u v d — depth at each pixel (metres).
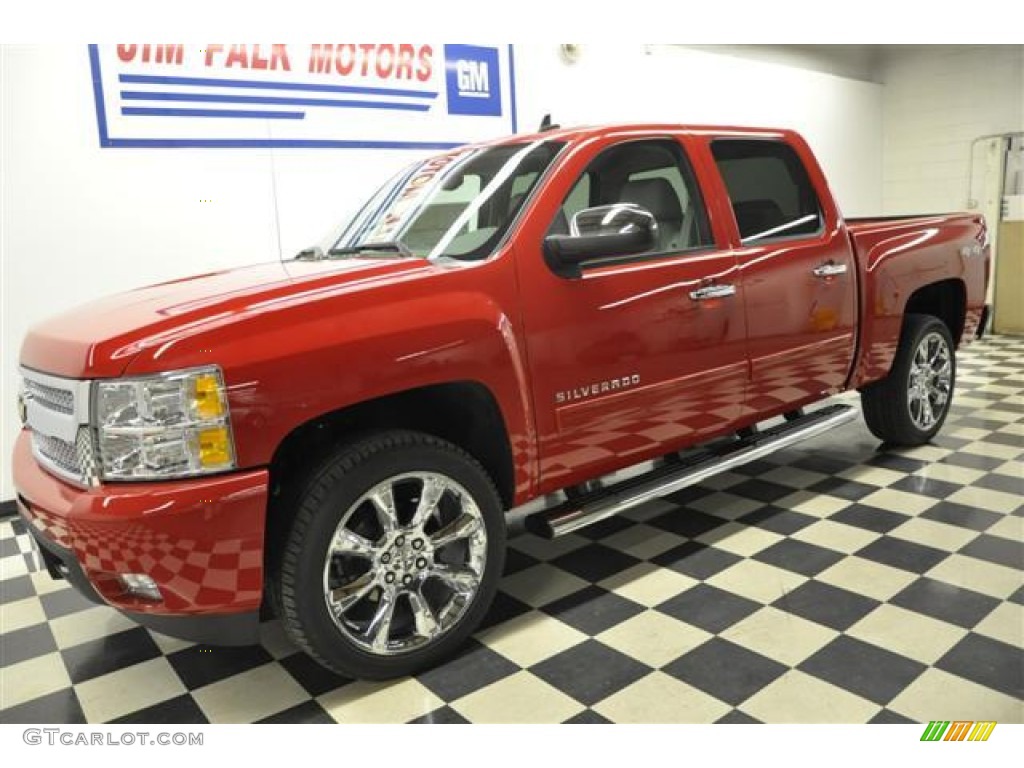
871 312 3.54
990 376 5.81
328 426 2.27
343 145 4.98
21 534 3.77
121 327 1.98
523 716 2.02
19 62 3.89
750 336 3.00
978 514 3.15
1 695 2.29
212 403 1.85
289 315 1.98
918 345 3.87
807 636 2.30
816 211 3.38
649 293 2.65
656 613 2.51
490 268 2.32
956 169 8.90
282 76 4.68
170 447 1.84
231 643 2.03
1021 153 8.34
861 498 3.40
